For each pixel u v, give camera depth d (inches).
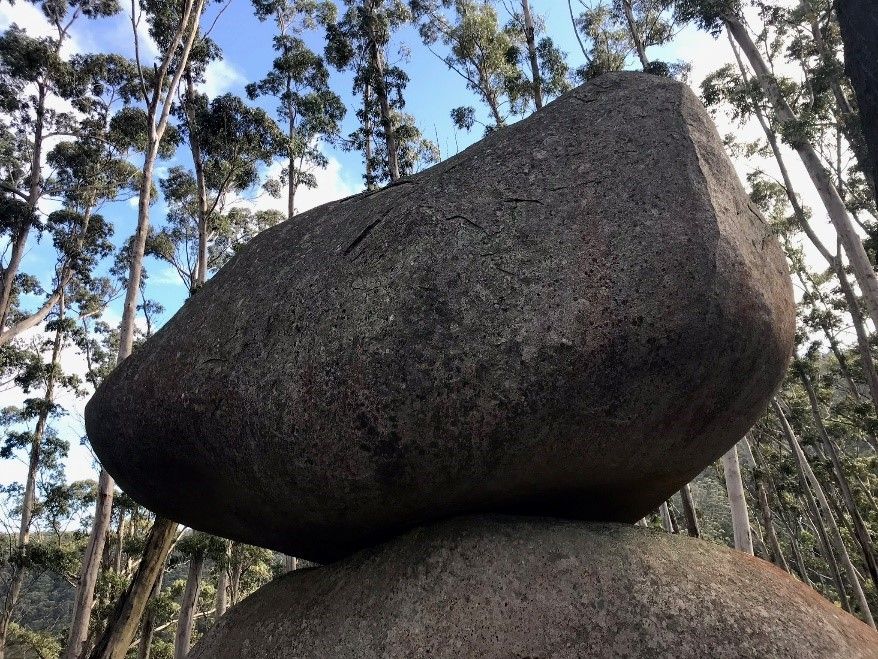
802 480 696.4
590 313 78.7
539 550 82.9
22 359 706.8
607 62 443.8
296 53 559.8
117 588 571.5
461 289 82.1
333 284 88.5
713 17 383.6
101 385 118.6
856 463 776.9
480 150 97.7
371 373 80.7
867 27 141.5
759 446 840.9
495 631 75.1
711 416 90.4
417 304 82.2
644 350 78.7
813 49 428.5
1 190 621.0
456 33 532.7
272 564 768.9
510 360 78.4
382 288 84.6
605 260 81.3
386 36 528.1
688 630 72.7
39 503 722.2
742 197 97.4
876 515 841.5
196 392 94.5
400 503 87.7
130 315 378.3
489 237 85.3
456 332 80.0
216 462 96.0
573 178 88.7
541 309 79.6
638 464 89.9
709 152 93.8
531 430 79.4
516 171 91.3
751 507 965.8
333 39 530.9
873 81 141.0
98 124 627.8
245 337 93.1
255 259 108.0
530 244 83.9
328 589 94.1
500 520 89.1
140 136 530.9
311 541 104.6
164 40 497.4
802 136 363.3
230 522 112.3
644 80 101.0
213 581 850.8
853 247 354.0
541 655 71.9
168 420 98.8
